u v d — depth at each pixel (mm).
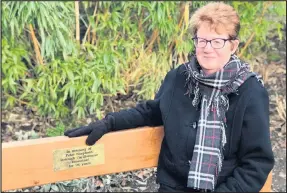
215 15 1369
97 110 2742
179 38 3043
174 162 1489
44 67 2877
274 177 2736
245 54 3613
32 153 1402
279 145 3062
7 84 2861
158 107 1571
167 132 1487
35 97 2971
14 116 2912
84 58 2990
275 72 3676
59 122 2859
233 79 1396
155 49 3193
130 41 3080
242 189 1400
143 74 3012
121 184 2354
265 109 1393
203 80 1418
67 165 1455
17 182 1402
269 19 3797
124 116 1538
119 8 3084
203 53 1397
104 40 3000
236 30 1401
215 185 1458
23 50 2869
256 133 1369
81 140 1457
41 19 2812
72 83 2746
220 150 1418
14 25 2863
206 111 1427
